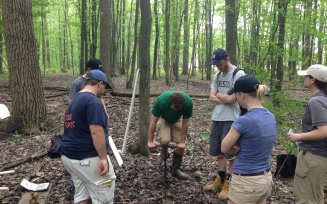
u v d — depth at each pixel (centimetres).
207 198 411
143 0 525
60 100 1173
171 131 464
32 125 741
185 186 447
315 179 304
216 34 2834
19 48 725
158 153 594
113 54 2584
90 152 294
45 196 402
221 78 416
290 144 473
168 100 429
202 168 521
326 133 282
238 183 263
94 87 309
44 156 559
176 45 2086
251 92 264
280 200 404
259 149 257
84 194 313
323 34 717
